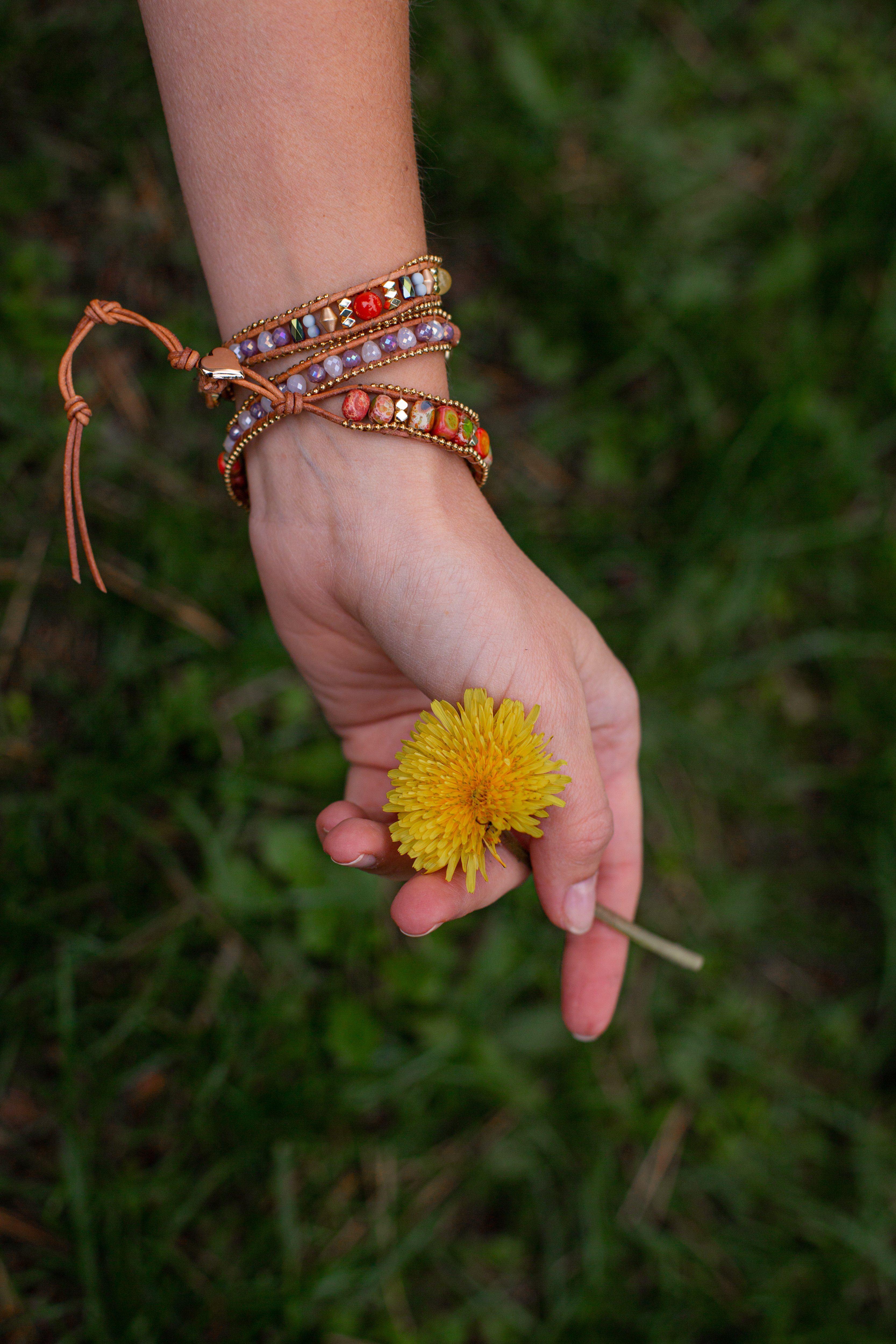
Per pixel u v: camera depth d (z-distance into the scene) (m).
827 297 0.79
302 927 0.65
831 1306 0.65
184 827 0.66
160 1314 0.60
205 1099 0.63
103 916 0.64
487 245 0.77
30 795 0.65
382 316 0.48
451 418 0.49
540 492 0.76
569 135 0.79
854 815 0.75
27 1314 0.60
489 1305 0.65
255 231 0.49
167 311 0.72
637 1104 0.67
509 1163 0.66
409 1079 0.64
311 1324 0.62
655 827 0.73
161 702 0.66
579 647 0.51
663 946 0.52
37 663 0.66
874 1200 0.68
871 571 0.77
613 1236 0.65
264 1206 0.63
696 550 0.74
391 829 0.47
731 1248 0.66
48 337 0.67
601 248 0.77
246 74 0.47
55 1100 0.62
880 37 0.85
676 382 0.78
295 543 0.50
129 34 0.69
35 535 0.66
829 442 0.75
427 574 0.49
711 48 0.84
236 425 0.50
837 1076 0.73
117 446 0.69
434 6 0.71
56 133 0.70
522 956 0.67
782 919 0.75
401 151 0.49
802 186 0.81
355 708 0.55
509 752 0.47
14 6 0.67
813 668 0.79
